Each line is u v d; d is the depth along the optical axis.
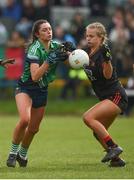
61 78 54.03
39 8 57.00
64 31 54.72
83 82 54.00
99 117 26.23
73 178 23.84
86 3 61.66
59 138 39.50
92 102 53.69
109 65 26.03
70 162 28.81
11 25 56.41
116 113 26.42
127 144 36.34
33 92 26.61
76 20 53.69
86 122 26.23
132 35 54.62
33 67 25.92
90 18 56.81
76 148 34.72
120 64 53.03
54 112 52.69
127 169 26.02
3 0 61.09
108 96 26.45
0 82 53.50
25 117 26.06
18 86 26.83
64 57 25.81
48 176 24.34
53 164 28.09
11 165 26.78
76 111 52.69
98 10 58.66
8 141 37.62
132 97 51.19
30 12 56.91
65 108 53.00
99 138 26.44
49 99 54.34
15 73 52.97
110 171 25.52
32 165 27.75
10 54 52.44
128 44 54.16
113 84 26.52
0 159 29.83
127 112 51.50
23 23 55.97
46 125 46.38
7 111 52.50
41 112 27.06
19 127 26.28
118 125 46.31
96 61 26.09
